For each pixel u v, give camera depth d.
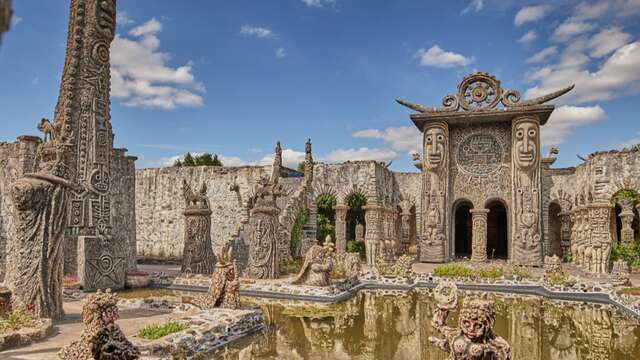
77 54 18.23
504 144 33.69
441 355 11.63
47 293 12.07
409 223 37.84
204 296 14.42
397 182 36.50
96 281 18.61
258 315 13.81
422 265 31.23
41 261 11.96
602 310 18.02
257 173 32.28
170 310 15.01
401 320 15.77
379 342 12.88
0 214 21.08
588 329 14.73
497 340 6.15
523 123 31.97
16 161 21.11
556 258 22.58
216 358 11.06
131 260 22.56
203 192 23.77
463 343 6.11
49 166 12.51
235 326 12.59
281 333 13.73
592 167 27.34
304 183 28.53
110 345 7.12
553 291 20.75
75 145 18.00
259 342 12.64
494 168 33.75
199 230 23.23
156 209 33.72
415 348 12.32
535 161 31.77
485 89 33.16
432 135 33.75
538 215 31.55
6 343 9.65
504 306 18.88
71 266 20.83
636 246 29.58
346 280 21.55
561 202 32.38
